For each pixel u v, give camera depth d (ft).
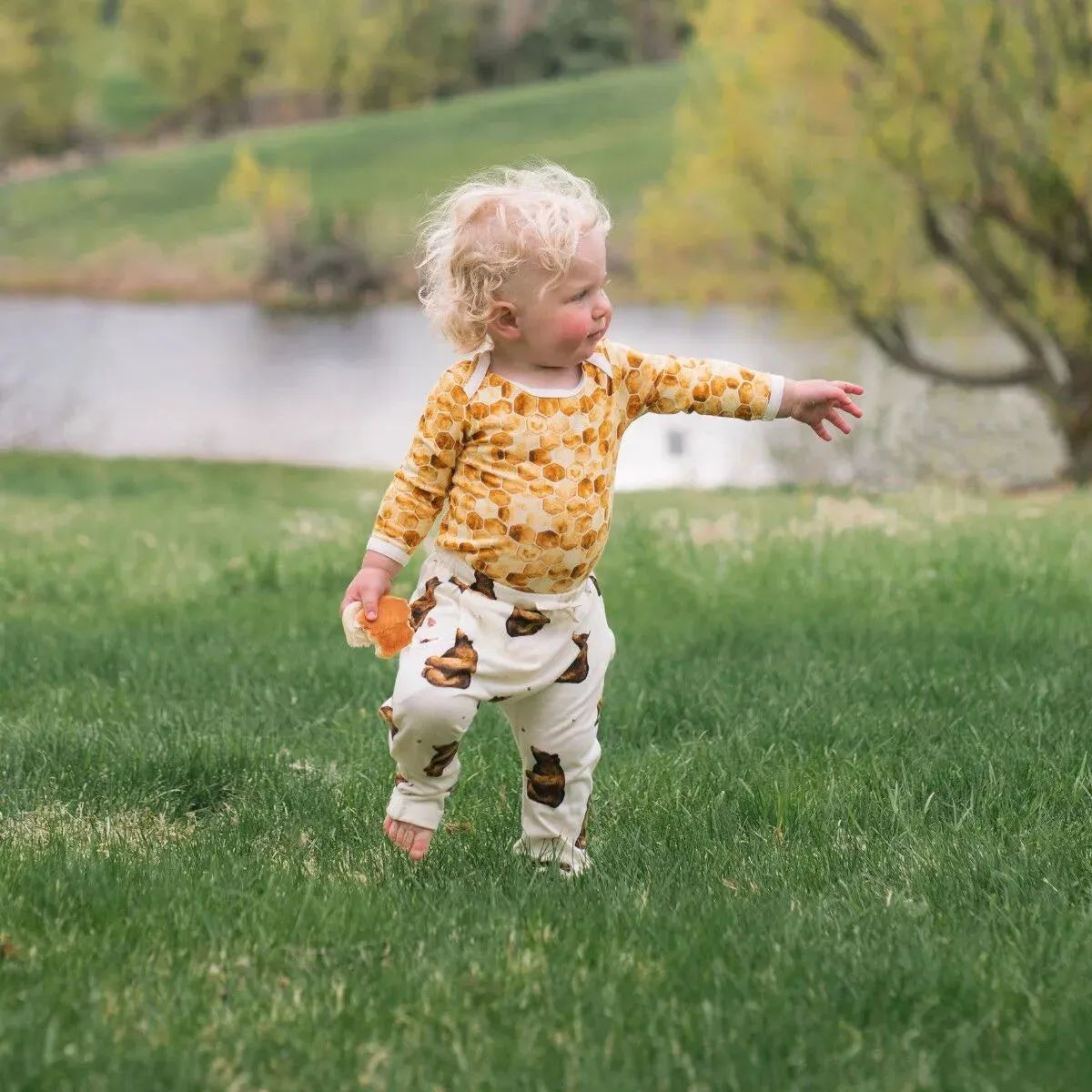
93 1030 9.03
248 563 31.50
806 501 40.70
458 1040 9.01
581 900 11.37
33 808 14.84
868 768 15.20
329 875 12.48
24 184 196.44
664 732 17.79
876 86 48.73
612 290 114.62
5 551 33.37
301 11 224.12
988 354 76.33
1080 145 46.26
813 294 53.67
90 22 219.20
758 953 10.21
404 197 162.20
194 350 104.68
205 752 15.98
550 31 229.66
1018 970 9.89
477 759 16.24
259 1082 8.54
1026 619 22.50
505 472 11.44
